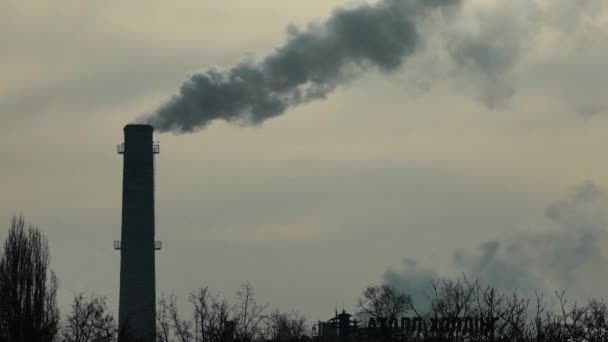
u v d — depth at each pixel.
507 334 164.25
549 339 159.00
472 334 172.00
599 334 164.88
